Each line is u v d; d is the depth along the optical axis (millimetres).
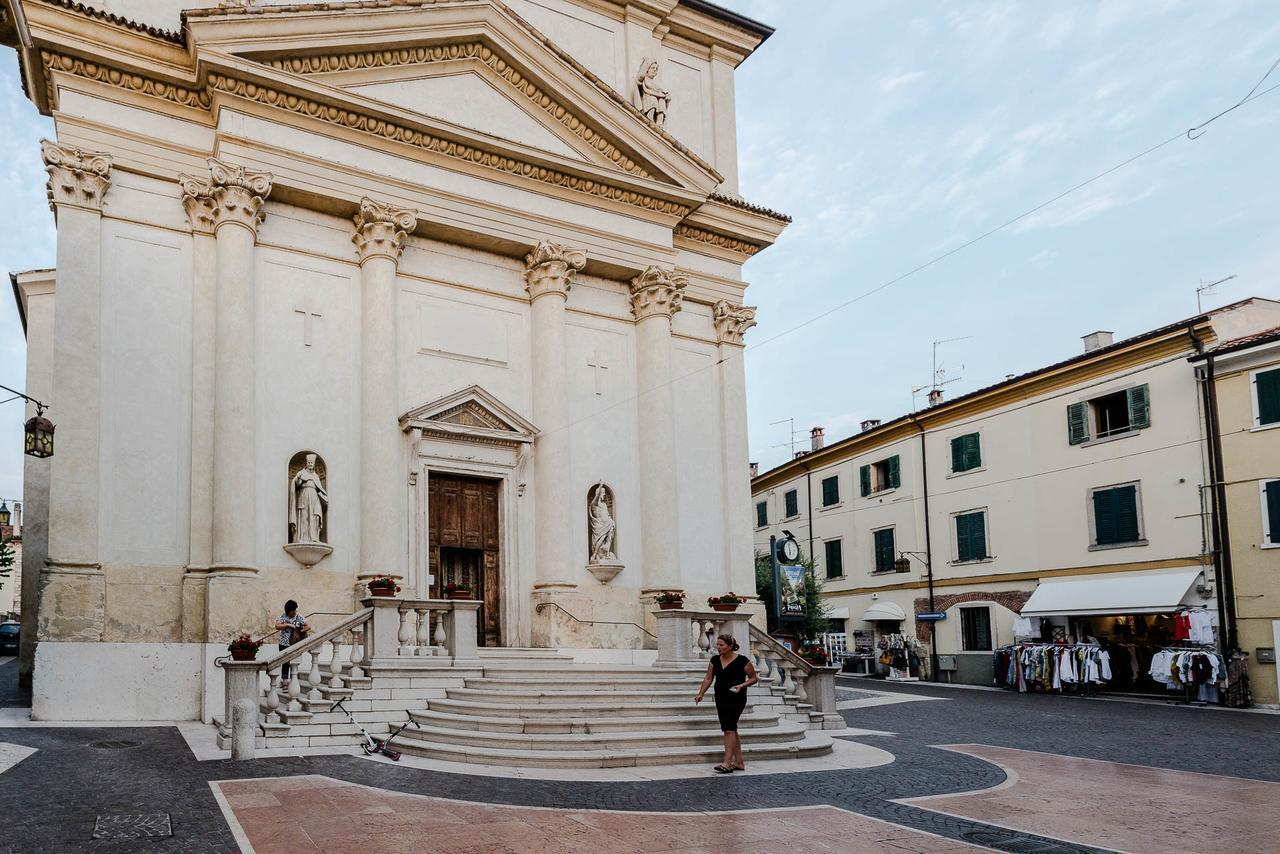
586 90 21500
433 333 19875
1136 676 26844
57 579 15406
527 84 21250
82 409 16016
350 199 18656
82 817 8508
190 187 17281
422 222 19500
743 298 24688
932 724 18391
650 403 22141
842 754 13711
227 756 11898
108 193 16875
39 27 16125
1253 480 24359
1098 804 10070
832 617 38781
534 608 20016
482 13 20250
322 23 18219
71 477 15758
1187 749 14852
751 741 13391
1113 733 17047
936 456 34312
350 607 17875
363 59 19141
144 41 16922
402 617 15133
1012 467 31297
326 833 8125
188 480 16828
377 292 18797
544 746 12250
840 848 7969
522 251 21016
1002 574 31297
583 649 19750
